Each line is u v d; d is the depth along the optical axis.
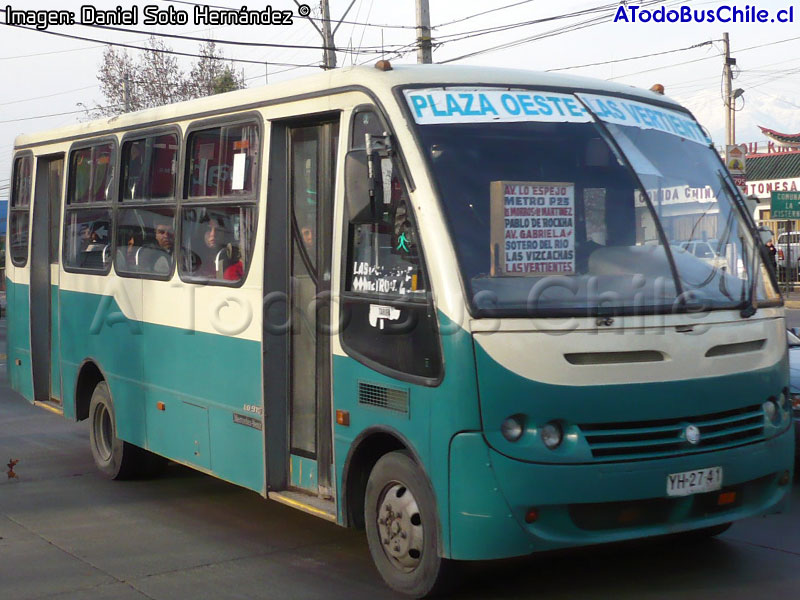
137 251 8.24
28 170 10.43
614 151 5.67
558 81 5.96
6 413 12.71
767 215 42.47
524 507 4.92
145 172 8.18
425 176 5.27
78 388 9.31
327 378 6.17
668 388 5.18
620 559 6.18
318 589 5.78
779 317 5.80
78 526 7.34
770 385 5.64
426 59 22.03
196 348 7.32
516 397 4.95
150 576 6.10
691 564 6.06
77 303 9.32
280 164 6.54
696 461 5.23
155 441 7.99
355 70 5.89
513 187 5.31
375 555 5.71
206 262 7.21
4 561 6.46
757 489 5.60
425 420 5.16
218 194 7.13
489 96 5.65
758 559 6.13
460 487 4.96
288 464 6.57
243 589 5.81
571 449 5.01
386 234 5.52
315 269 6.29
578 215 5.40
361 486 5.85
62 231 9.67
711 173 6.02
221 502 8.02
